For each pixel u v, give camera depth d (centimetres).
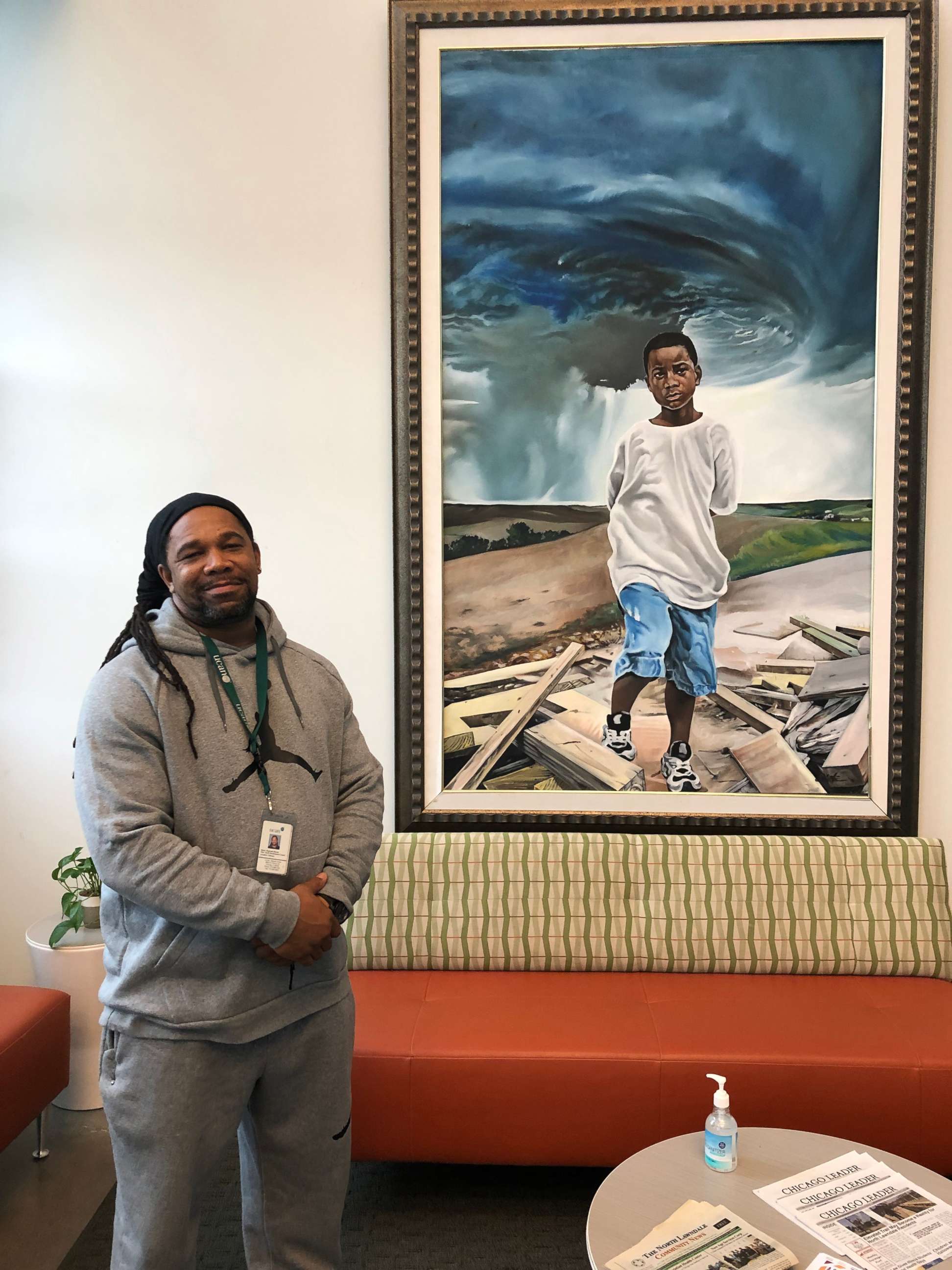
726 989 274
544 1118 233
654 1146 195
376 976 284
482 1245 227
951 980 283
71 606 317
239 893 165
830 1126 230
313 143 310
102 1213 239
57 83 312
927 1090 228
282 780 182
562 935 289
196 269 313
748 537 305
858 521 302
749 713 305
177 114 311
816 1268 155
